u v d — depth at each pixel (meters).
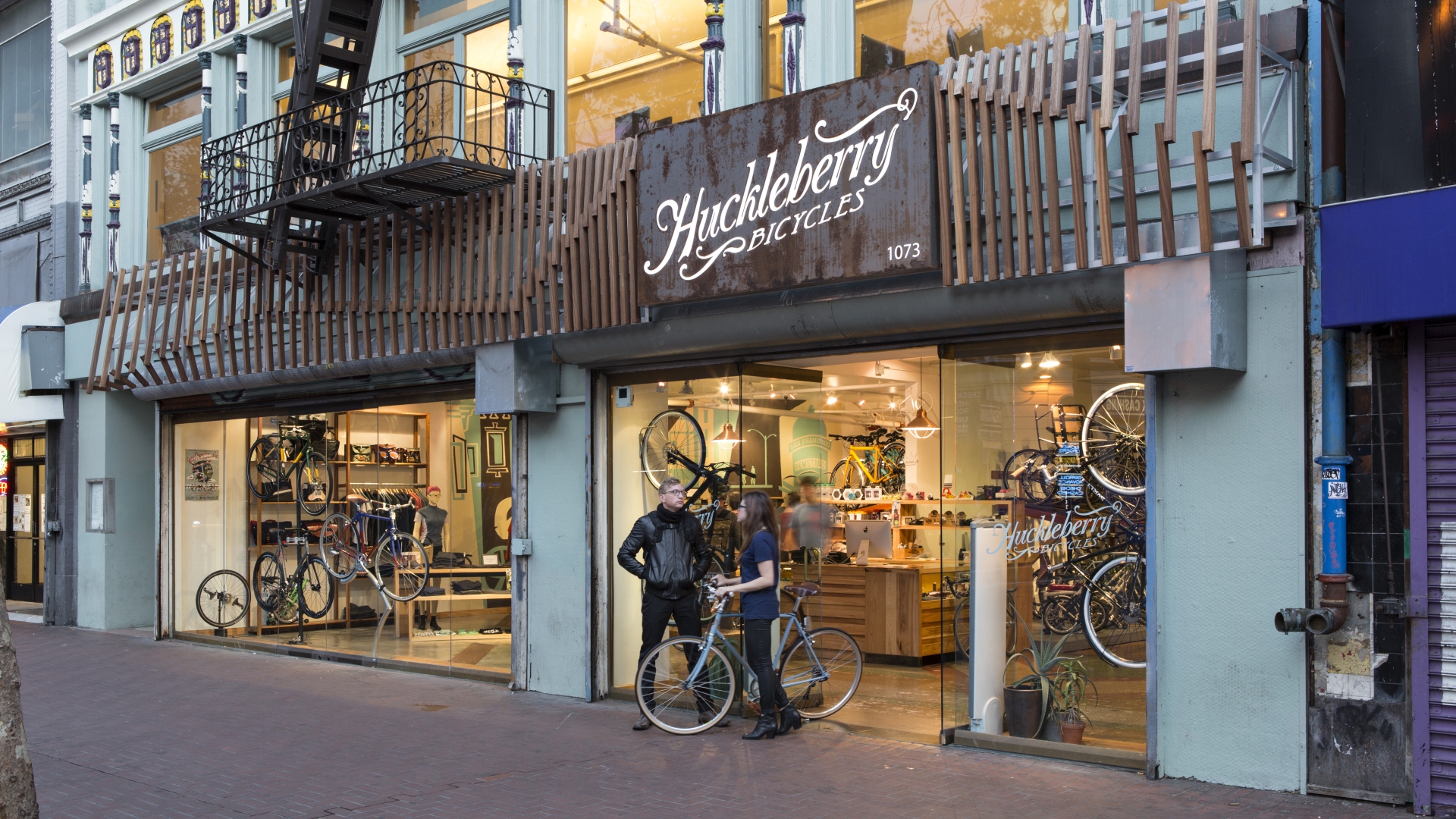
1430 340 6.14
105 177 15.65
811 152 7.71
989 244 6.98
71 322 15.30
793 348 8.64
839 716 8.95
